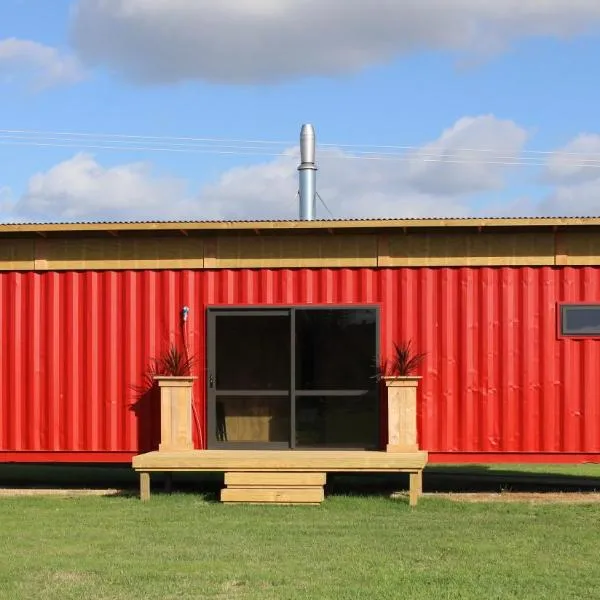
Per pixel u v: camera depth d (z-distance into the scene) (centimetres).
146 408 1495
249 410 1493
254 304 1488
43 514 1267
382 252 1472
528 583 878
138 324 1504
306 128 2175
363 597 829
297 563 961
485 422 1446
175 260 1502
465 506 1326
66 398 1505
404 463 1333
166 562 966
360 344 1474
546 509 1299
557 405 1440
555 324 1445
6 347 1514
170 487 1489
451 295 1462
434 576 902
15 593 848
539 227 1427
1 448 1506
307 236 1486
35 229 1474
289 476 1347
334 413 1476
